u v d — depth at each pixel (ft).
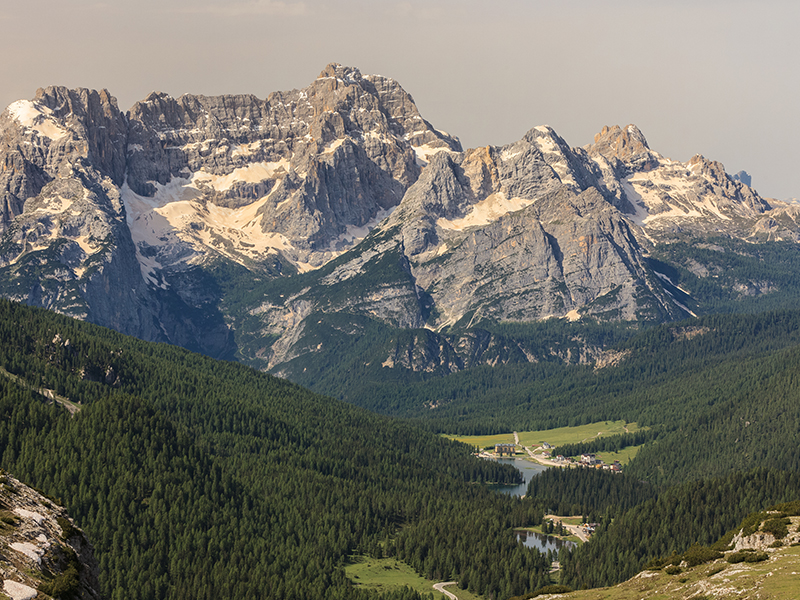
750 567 585.63
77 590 370.53
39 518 407.23
